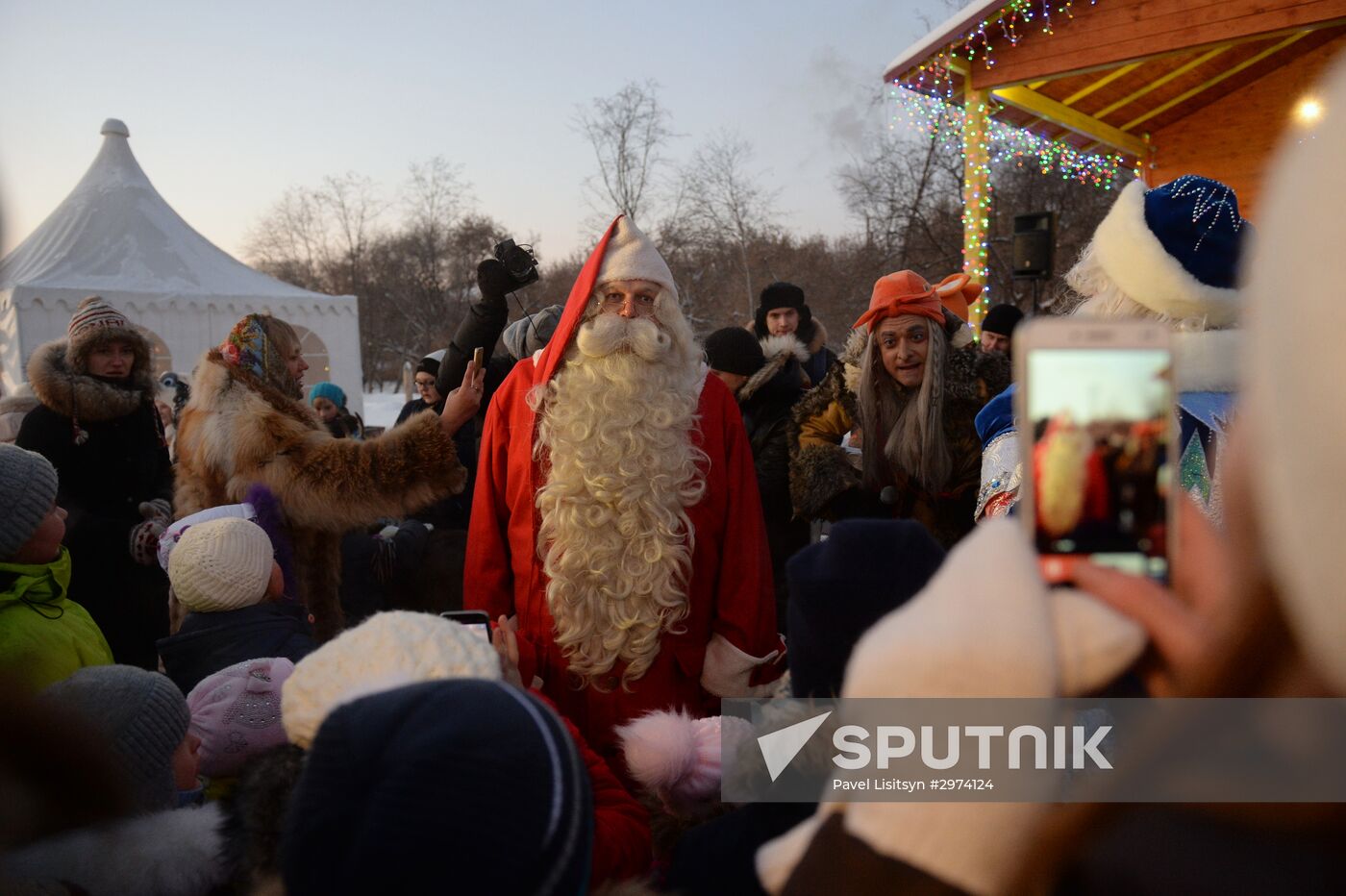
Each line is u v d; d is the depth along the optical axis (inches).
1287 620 16.4
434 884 28.5
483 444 95.7
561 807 31.1
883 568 36.8
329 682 47.4
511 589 93.4
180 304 460.8
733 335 150.8
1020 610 20.4
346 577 134.6
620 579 85.2
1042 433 22.5
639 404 88.9
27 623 72.4
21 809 31.9
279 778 44.8
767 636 90.6
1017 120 350.9
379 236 1328.7
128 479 133.6
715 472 91.4
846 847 22.0
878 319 105.7
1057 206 608.1
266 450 115.6
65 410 127.8
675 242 906.1
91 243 479.2
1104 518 21.7
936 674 20.3
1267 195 15.5
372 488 117.0
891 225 680.4
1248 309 15.8
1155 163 380.8
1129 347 22.6
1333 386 13.8
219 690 76.4
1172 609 19.9
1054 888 20.0
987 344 191.2
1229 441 17.6
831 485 108.4
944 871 20.4
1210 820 18.0
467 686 34.5
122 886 42.8
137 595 124.6
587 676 86.1
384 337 1310.3
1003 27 293.7
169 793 56.8
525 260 129.8
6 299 413.7
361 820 29.8
